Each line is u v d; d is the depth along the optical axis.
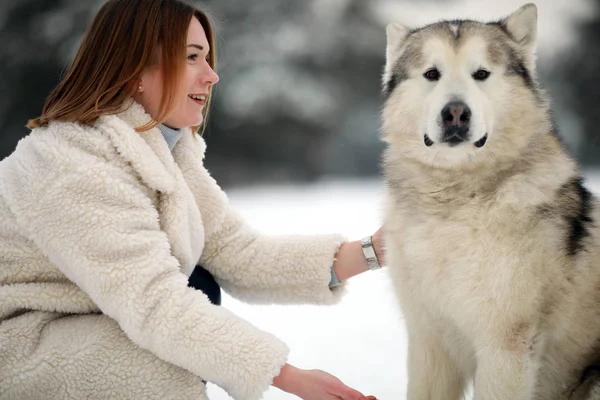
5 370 2.07
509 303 2.32
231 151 17.33
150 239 2.10
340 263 2.72
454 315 2.47
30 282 2.15
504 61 2.71
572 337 2.46
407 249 2.55
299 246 2.69
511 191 2.40
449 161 2.58
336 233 2.75
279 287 2.71
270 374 2.03
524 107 2.68
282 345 2.07
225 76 17.23
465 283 2.39
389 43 3.05
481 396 2.42
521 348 2.34
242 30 17.73
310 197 11.56
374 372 3.09
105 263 2.04
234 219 2.75
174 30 2.26
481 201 2.44
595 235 2.47
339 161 18.41
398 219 2.64
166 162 2.28
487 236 2.37
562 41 19.86
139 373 2.08
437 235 2.47
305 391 2.06
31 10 16.16
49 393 2.07
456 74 2.65
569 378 2.56
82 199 2.06
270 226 7.16
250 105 16.94
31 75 16.22
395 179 2.77
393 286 2.71
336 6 18.84
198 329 2.04
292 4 18.36
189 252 2.30
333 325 3.89
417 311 2.63
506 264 2.32
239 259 2.70
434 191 2.59
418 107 2.72
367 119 18.77
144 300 2.04
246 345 2.04
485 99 2.63
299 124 17.67
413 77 2.79
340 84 18.62
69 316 2.18
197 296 2.11
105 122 2.17
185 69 2.28
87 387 2.07
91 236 2.04
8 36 16.08
